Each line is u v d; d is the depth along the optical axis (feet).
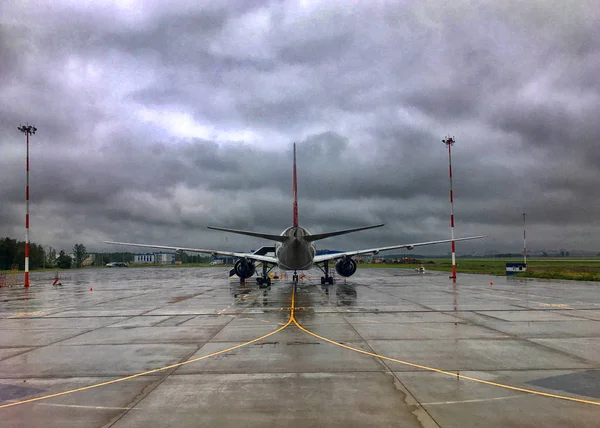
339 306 73.31
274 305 76.23
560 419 21.94
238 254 129.70
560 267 264.52
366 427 21.16
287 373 31.45
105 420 22.72
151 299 92.17
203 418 22.74
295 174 108.78
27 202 141.90
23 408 24.79
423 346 40.24
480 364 33.40
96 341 45.50
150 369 33.35
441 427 21.01
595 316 59.41
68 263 478.18
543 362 33.86
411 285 124.77
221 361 35.47
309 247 109.70
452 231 142.41
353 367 32.86
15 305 83.92
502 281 141.28
